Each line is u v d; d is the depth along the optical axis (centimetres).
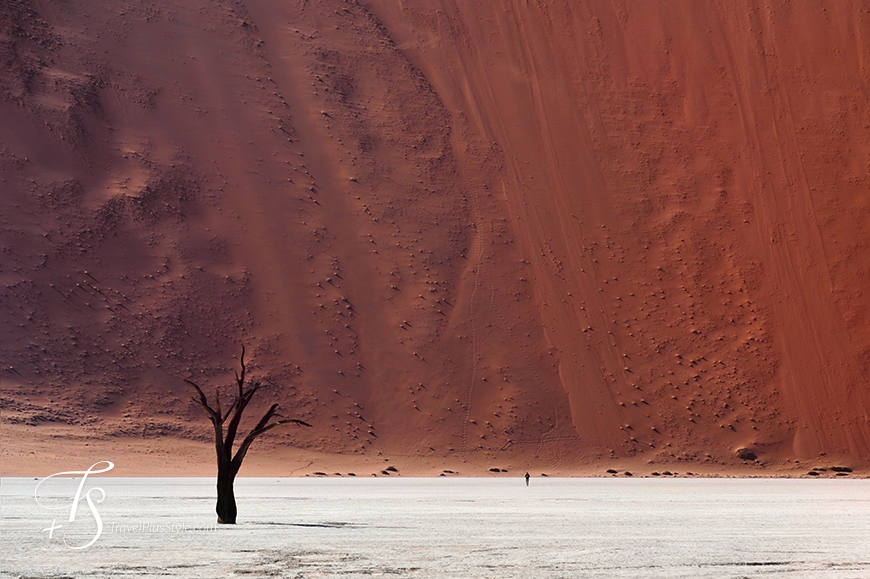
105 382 18388
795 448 19938
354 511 7594
